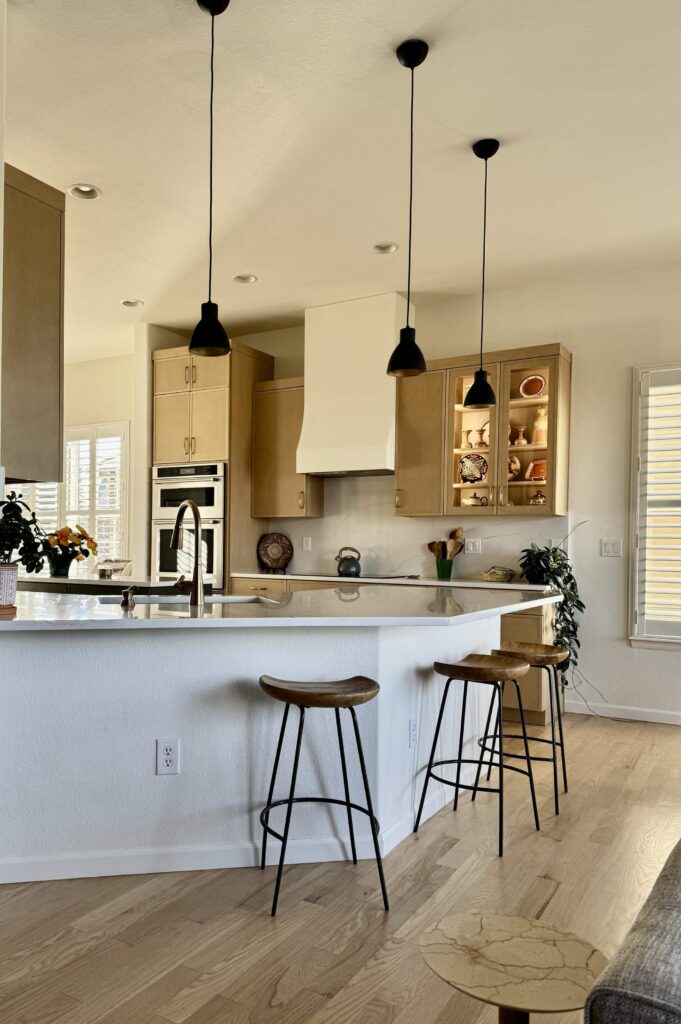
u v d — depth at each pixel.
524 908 2.18
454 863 2.49
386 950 1.94
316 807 2.53
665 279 4.65
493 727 3.62
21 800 2.34
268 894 2.25
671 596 4.55
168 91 2.89
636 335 4.71
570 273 4.84
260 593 5.44
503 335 5.13
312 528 5.86
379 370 5.23
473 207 3.88
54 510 7.24
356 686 2.30
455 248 4.42
